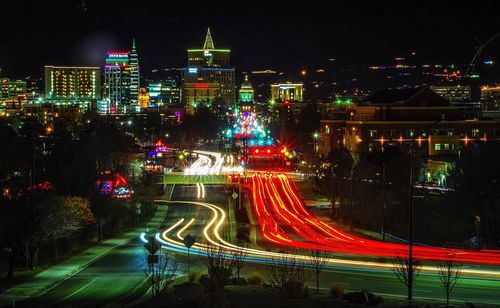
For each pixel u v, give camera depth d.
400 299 46.09
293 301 43.81
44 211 65.69
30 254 68.50
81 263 70.06
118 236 92.56
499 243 78.62
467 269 59.09
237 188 150.38
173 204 130.38
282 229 97.12
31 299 52.81
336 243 81.69
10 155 124.25
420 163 114.94
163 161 180.00
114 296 52.88
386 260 65.62
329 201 128.38
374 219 97.94
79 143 121.31
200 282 50.34
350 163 120.94
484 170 85.06
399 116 168.50
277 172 185.12
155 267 65.38
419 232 88.12
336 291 46.56
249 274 56.62
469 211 85.50
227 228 98.38
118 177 97.00
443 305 42.34
